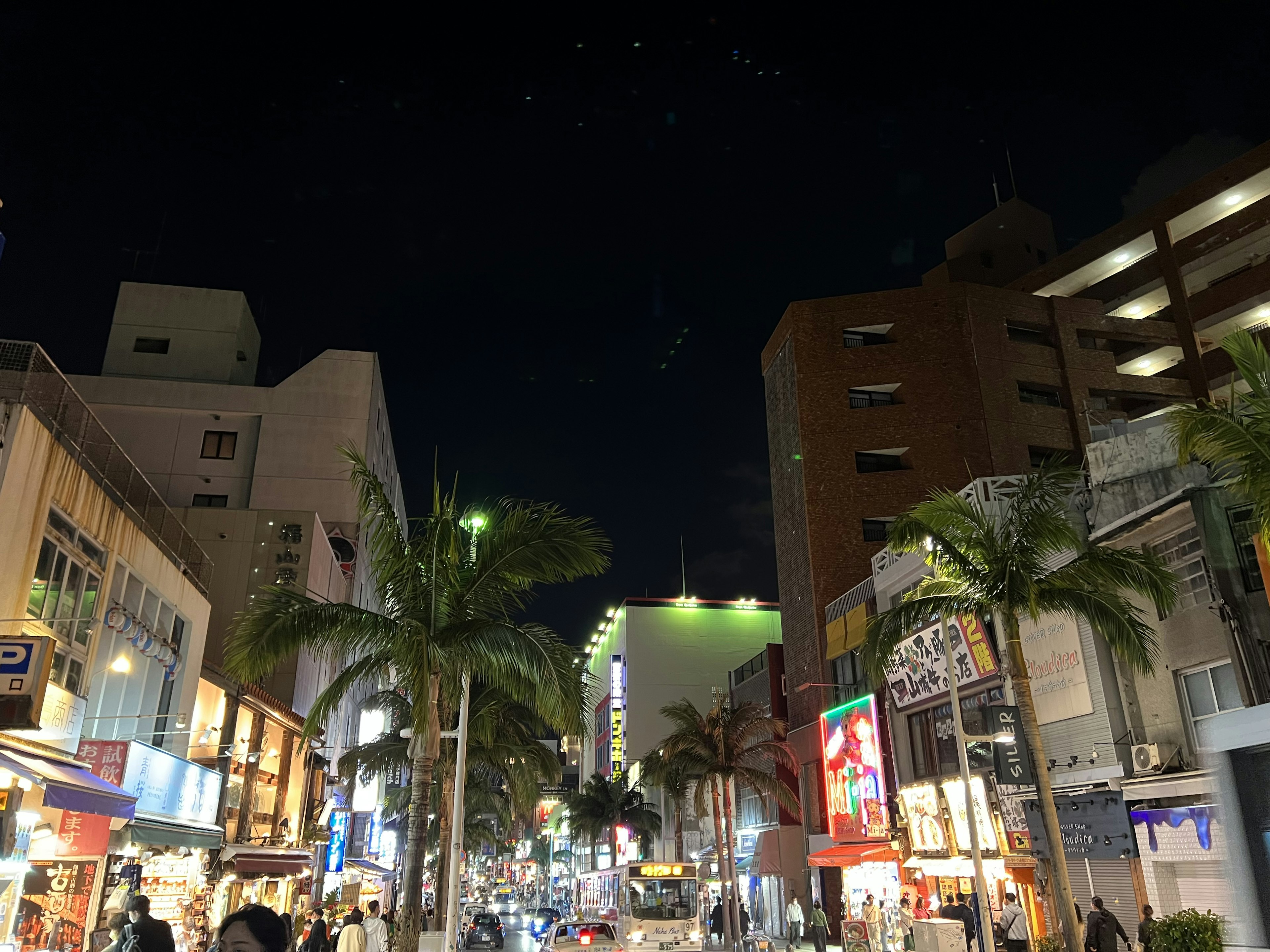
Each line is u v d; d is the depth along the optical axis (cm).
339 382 6097
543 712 1783
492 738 2948
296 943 2509
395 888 5694
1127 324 5212
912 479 4784
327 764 4253
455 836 2062
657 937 3034
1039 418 4953
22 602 1633
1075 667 2280
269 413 5953
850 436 4928
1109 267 5544
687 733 4234
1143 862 1981
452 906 2019
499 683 1942
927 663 3006
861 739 3472
